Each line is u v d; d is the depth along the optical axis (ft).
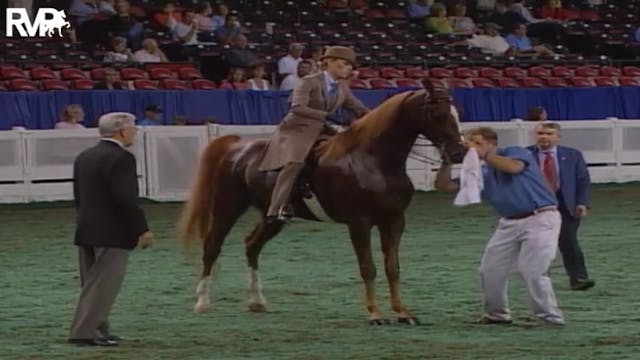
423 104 39.93
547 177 47.65
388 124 40.55
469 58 122.11
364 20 127.44
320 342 37.04
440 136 39.65
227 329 39.99
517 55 123.95
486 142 39.34
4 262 60.23
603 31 136.67
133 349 36.14
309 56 111.96
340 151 41.11
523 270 39.75
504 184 39.65
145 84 100.73
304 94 41.98
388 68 114.62
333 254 62.13
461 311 43.62
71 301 47.29
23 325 41.32
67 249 65.46
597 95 110.93
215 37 114.83
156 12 115.96
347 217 40.86
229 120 98.02
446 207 87.61
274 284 51.55
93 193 36.40
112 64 104.83
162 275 54.75
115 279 36.78
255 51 114.11
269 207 42.70
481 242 66.90
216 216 44.75
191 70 105.70
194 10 118.32
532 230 39.50
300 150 41.78
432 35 125.18
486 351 35.01
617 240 67.21
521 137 102.53
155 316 43.16
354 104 43.09
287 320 41.91
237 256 62.13
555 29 131.64
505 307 40.40
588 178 47.88
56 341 37.81
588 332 38.40
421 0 131.23
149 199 92.89
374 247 65.05
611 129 106.93
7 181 90.27
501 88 107.65
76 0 112.88
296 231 72.84
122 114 36.83
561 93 109.50
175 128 93.50
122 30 110.83
